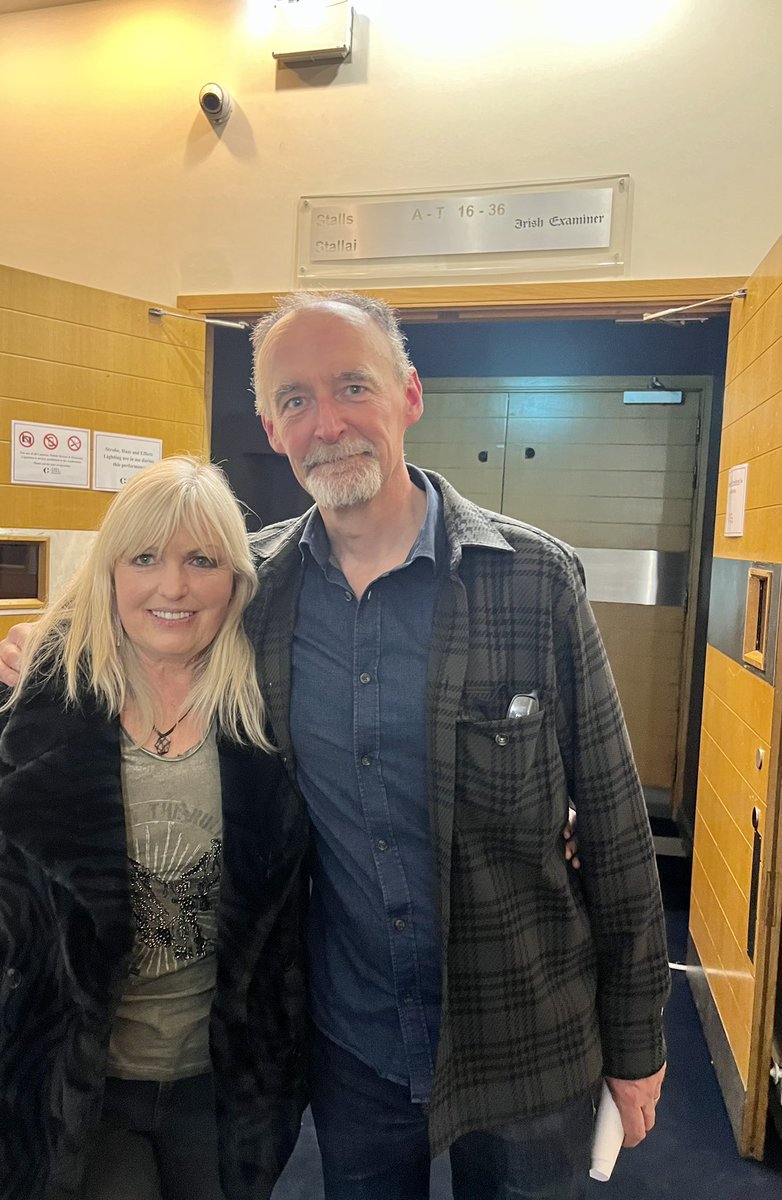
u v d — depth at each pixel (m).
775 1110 1.91
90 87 2.59
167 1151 1.12
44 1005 1.02
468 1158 1.19
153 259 2.58
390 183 2.38
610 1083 1.19
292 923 1.15
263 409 1.20
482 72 2.29
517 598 1.08
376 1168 1.20
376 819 1.09
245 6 2.44
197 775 1.08
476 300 2.34
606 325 3.44
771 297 1.89
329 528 1.15
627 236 2.23
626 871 1.13
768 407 1.89
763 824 1.80
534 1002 1.10
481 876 1.07
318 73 2.41
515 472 3.59
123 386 2.41
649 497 3.46
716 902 2.26
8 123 2.66
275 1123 1.14
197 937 1.09
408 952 1.10
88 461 2.37
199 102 2.49
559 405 3.52
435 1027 1.12
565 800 1.12
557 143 2.26
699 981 2.42
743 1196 1.72
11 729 1.03
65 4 2.59
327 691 1.11
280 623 1.15
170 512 1.03
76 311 2.31
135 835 1.05
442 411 3.65
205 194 2.53
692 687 3.47
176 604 1.04
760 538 1.94
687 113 2.17
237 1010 1.08
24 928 1.01
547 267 2.29
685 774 3.50
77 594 1.10
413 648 1.10
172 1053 1.10
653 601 3.48
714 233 2.18
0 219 2.69
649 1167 1.80
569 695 1.10
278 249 2.48
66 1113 1.00
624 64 2.20
